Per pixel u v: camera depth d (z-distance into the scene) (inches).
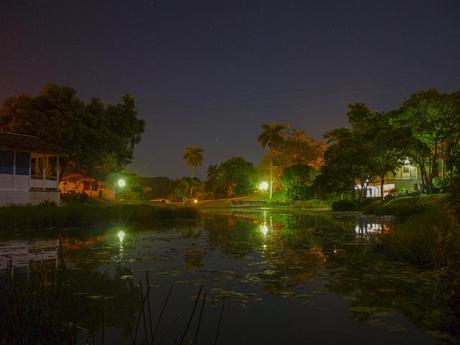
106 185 2183.8
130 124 1819.6
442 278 297.0
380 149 1562.5
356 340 253.0
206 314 304.8
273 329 273.1
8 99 1614.2
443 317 279.1
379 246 622.2
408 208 1129.4
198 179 3914.9
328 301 335.3
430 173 1521.9
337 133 1943.9
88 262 516.7
